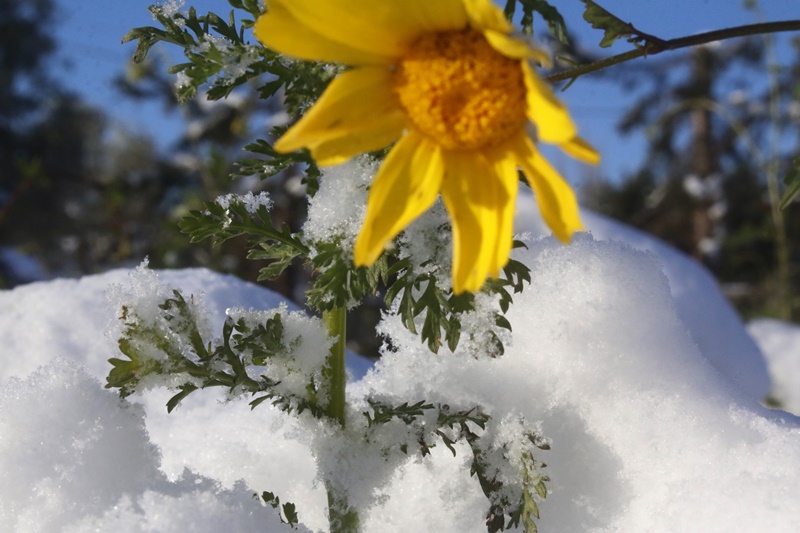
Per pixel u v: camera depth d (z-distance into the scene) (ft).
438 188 0.59
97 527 0.64
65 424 0.70
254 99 3.93
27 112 9.98
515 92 0.58
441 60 0.58
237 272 3.87
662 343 0.75
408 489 0.74
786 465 0.67
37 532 0.67
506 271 0.67
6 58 10.20
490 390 0.75
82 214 8.75
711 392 0.74
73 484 0.68
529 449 0.70
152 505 0.65
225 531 0.65
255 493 0.69
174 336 0.68
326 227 0.68
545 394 0.75
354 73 0.59
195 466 0.80
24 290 1.24
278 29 0.58
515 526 0.70
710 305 1.95
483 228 0.59
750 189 8.12
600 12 0.69
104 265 4.92
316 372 0.70
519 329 0.76
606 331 0.75
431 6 0.57
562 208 0.57
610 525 0.70
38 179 3.79
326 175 0.69
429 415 0.71
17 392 0.71
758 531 0.64
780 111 7.78
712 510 0.66
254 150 0.68
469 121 0.58
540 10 0.61
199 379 0.69
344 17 0.58
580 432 0.73
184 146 7.07
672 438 0.71
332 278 0.67
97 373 1.03
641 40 0.70
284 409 0.70
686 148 9.06
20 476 0.68
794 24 0.70
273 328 0.69
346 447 0.71
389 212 0.59
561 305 0.76
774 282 5.80
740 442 0.70
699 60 8.03
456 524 0.72
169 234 3.79
